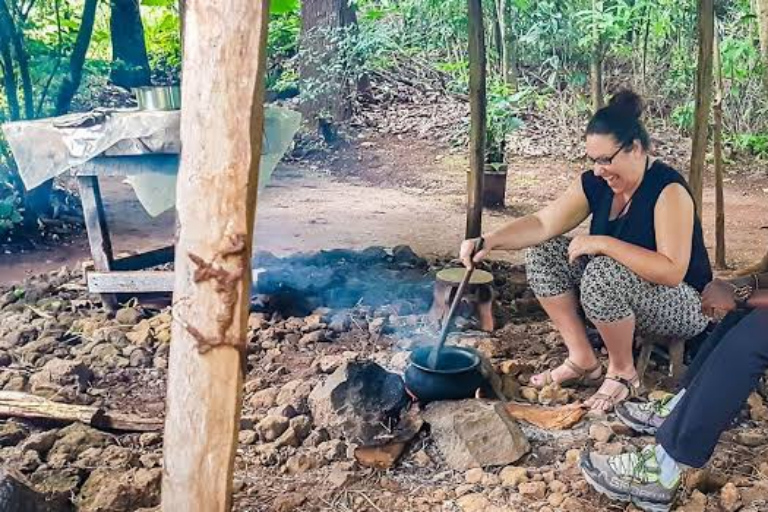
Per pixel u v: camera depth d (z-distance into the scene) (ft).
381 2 32.58
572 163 29.27
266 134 13.65
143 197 12.89
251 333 12.01
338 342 11.87
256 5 5.62
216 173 5.79
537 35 27.63
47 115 21.20
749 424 9.53
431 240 19.74
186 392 6.12
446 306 12.12
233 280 5.92
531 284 10.28
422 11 30.83
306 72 31.35
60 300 13.66
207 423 6.12
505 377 10.43
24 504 7.00
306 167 29.22
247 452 8.80
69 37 21.94
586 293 9.44
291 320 12.44
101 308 13.41
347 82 31.83
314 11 31.12
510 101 23.84
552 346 11.68
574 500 7.88
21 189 19.75
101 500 7.64
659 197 9.23
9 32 20.04
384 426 8.85
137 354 11.23
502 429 8.64
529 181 27.07
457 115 32.37
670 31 30.81
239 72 5.68
